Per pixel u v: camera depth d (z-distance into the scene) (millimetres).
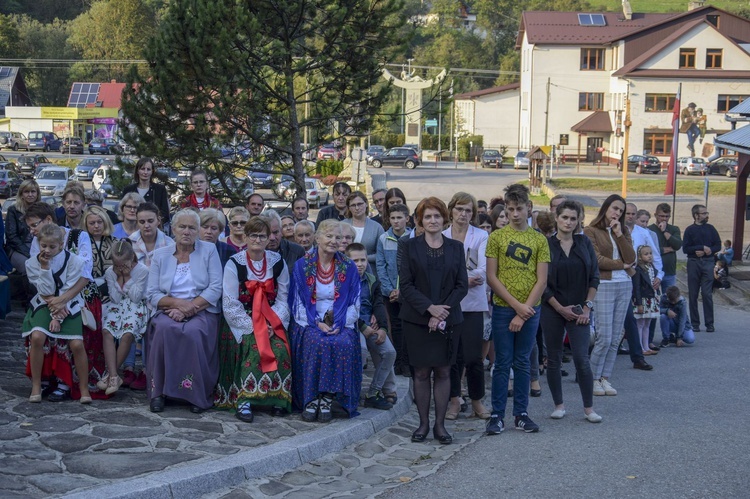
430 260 7062
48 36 99500
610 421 7883
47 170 43719
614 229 8984
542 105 70000
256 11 15047
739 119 23609
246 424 7105
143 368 8195
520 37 75875
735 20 65938
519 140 79062
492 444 7109
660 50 62031
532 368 9164
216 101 14508
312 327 7453
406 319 7145
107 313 7664
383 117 16344
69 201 9109
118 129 15188
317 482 6105
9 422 6691
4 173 41406
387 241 8906
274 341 7453
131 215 9062
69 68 95688
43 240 7113
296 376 7574
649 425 7656
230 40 14008
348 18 15453
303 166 16609
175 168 15062
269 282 7500
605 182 49406
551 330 7875
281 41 15289
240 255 7531
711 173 57031
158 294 7480
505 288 7371
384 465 6621
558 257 7730
